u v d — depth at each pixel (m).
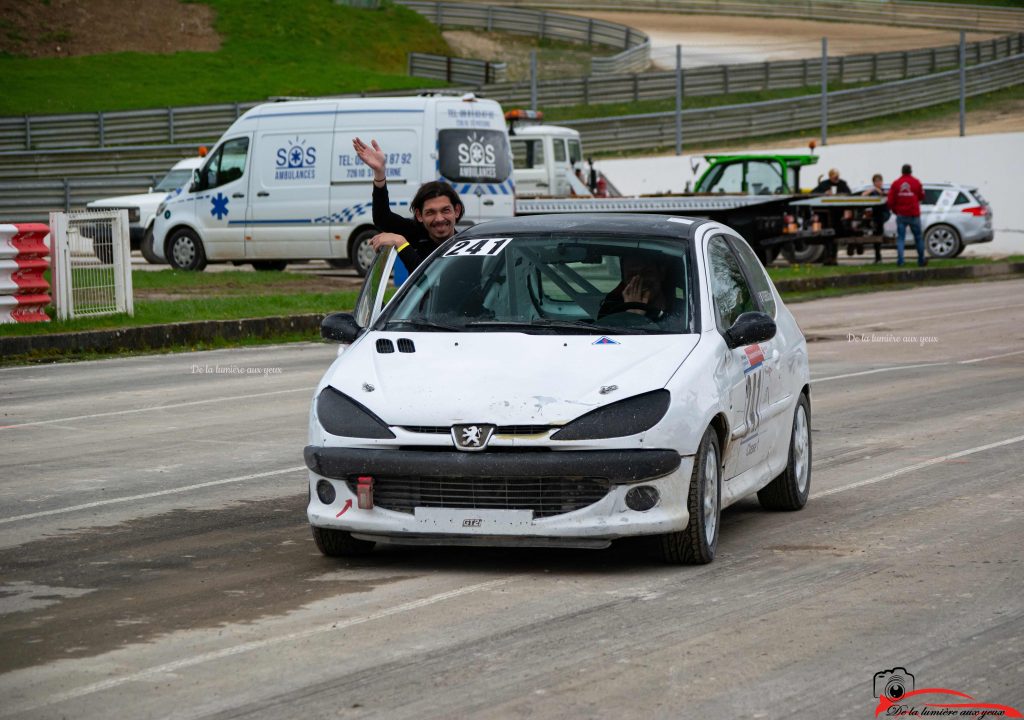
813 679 6.68
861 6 102.31
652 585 8.54
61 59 79.88
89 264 24.69
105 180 52.91
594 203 38.00
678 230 10.20
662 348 9.11
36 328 23.31
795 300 34.41
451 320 9.67
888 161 55.75
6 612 8.10
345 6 92.50
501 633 7.50
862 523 10.54
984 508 11.04
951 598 8.22
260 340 25.42
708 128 65.12
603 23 90.62
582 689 6.53
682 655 7.07
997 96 74.88
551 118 67.88
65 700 6.46
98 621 7.88
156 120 62.53
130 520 10.86
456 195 11.30
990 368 20.91
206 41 84.56
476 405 8.58
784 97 72.50
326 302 28.56
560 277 9.82
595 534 8.44
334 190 35.03
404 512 8.66
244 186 35.88
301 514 11.08
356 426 8.73
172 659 7.10
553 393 8.62
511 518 8.45
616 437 8.42
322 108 35.19
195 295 30.17
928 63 77.50
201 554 9.64
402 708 6.28
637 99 70.06
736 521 10.67
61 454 13.95
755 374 9.95
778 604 8.09
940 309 31.33
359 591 8.48
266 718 6.18
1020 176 52.12
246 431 15.40
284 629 7.65
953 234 46.47
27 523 10.77
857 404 17.31
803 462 11.34
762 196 38.09
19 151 57.00
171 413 16.73
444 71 81.56
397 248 11.12
